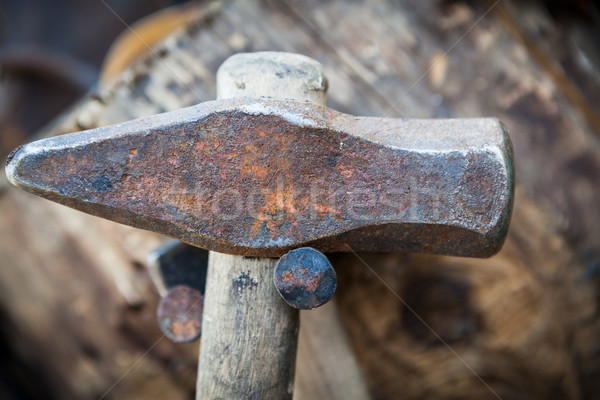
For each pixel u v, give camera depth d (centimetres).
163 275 22
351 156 18
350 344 25
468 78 26
